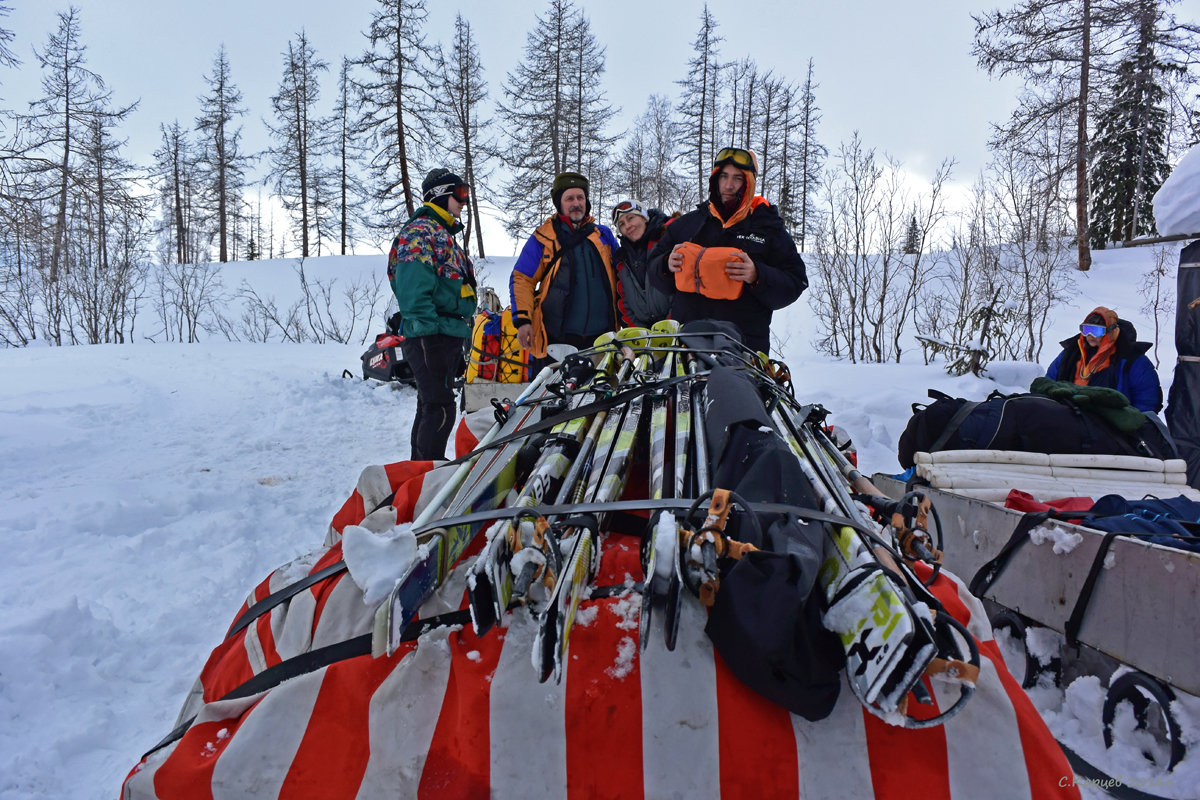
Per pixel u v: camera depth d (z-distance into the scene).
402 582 1.40
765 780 1.31
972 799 1.30
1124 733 2.04
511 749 1.33
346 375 9.80
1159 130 22.75
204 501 4.32
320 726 1.40
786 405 2.47
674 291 3.96
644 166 43.12
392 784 1.33
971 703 1.38
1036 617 2.40
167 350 12.70
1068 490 3.02
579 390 2.30
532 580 1.34
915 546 1.67
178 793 1.36
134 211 8.62
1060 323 13.64
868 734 1.33
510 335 6.23
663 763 1.32
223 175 45.28
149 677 2.47
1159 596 1.96
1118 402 3.31
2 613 2.76
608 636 1.41
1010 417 3.35
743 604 1.32
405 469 2.18
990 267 11.45
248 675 1.64
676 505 1.49
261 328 23.28
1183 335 4.78
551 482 1.84
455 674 1.41
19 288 16.73
